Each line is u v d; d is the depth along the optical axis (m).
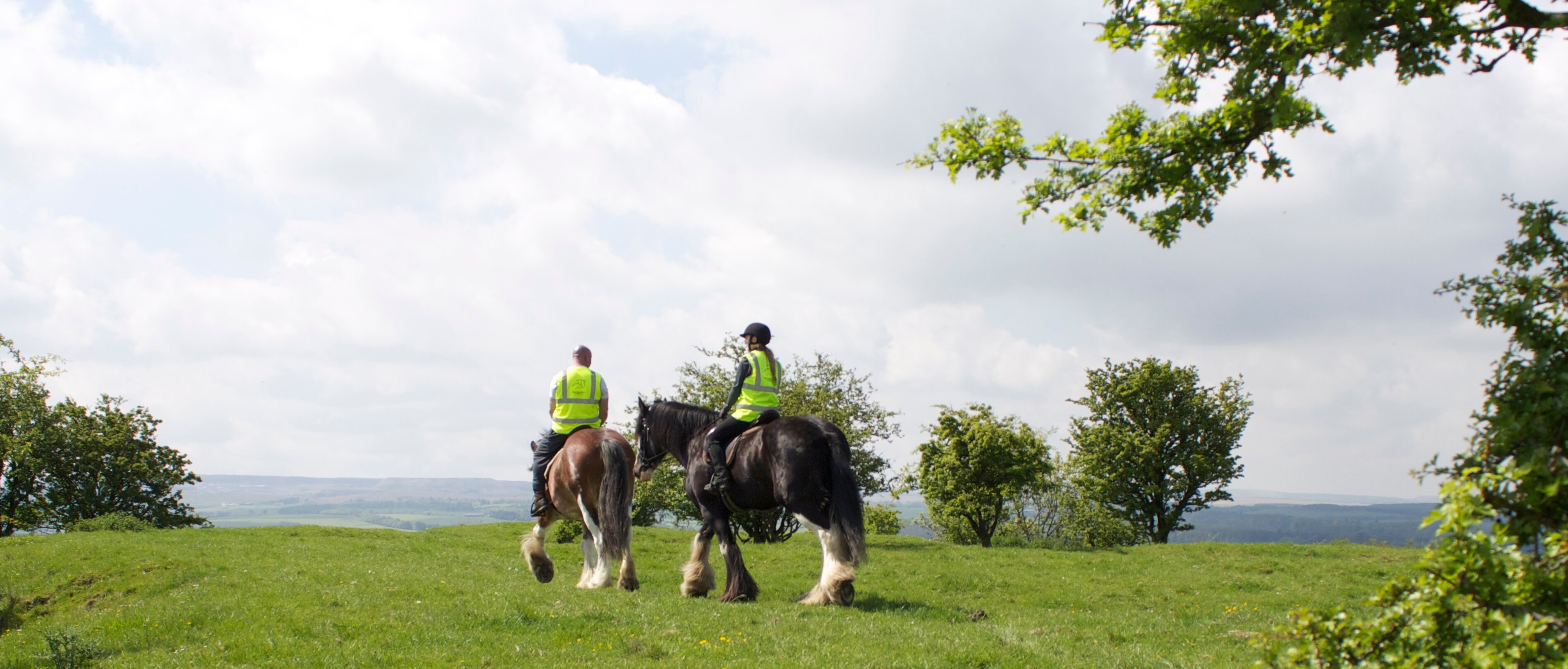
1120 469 42.81
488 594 10.26
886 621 8.98
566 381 12.20
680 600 9.95
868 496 34.06
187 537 20.34
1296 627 4.33
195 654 7.72
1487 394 3.97
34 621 13.32
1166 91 7.21
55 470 43.53
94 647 8.28
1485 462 3.79
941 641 7.82
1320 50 5.99
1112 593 16.81
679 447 11.48
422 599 10.15
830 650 7.35
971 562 21.70
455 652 7.40
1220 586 17.98
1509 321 3.91
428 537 24.33
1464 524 3.59
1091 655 7.62
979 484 36.75
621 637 7.75
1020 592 16.84
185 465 46.56
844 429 32.88
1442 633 3.82
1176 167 6.92
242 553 16.69
